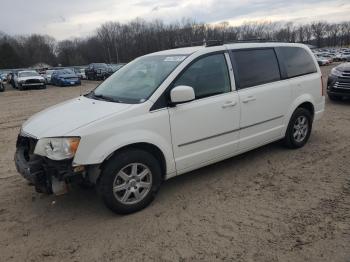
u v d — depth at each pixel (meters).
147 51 76.50
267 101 5.07
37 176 3.69
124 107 3.89
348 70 9.79
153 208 4.07
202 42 5.08
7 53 83.81
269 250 3.19
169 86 4.09
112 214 3.99
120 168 3.76
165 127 4.02
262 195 4.29
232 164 5.32
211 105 4.39
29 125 4.13
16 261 3.24
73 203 4.29
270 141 5.37
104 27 91.00
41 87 26.73
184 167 4.32
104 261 3.18
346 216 3.71
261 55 5.15
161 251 3.27
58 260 3.23
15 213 4.11
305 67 5.83
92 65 36.94
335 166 5.13
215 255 3.17
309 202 4.06
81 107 4.23
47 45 105.00
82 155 3.53
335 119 8.12
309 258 3.05
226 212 3.91
